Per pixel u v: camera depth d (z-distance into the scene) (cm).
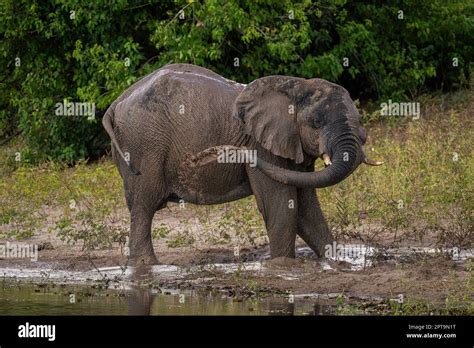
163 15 3041
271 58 2989
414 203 2162
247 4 2812
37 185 2555
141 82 1859
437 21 3234
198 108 1764
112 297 1622
